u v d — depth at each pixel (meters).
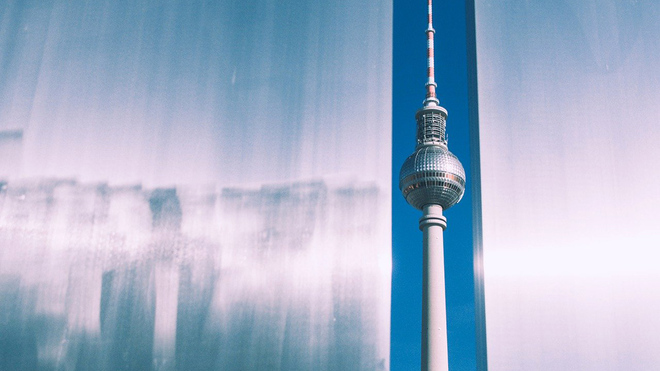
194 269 58.78
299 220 57.41
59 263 58.69
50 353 56.41
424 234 145.50
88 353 57.06
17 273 57.75
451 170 149.12
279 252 57.56
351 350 53.59
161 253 59.12
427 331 128.75
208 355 56.84
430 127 157.12
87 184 59.78
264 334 55.84
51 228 58.75
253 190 58.88
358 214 57.28
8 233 58.34
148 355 56.97
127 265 58.91
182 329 57.66
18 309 56.72
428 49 168.38
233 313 56.91
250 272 57.78
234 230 58.59
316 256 56.28
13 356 55.84
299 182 58.34
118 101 60.94
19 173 59.69
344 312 54.94
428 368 124.44
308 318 55.25
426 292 135.38
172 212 59.75
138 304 58.16
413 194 151.00
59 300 57.25
